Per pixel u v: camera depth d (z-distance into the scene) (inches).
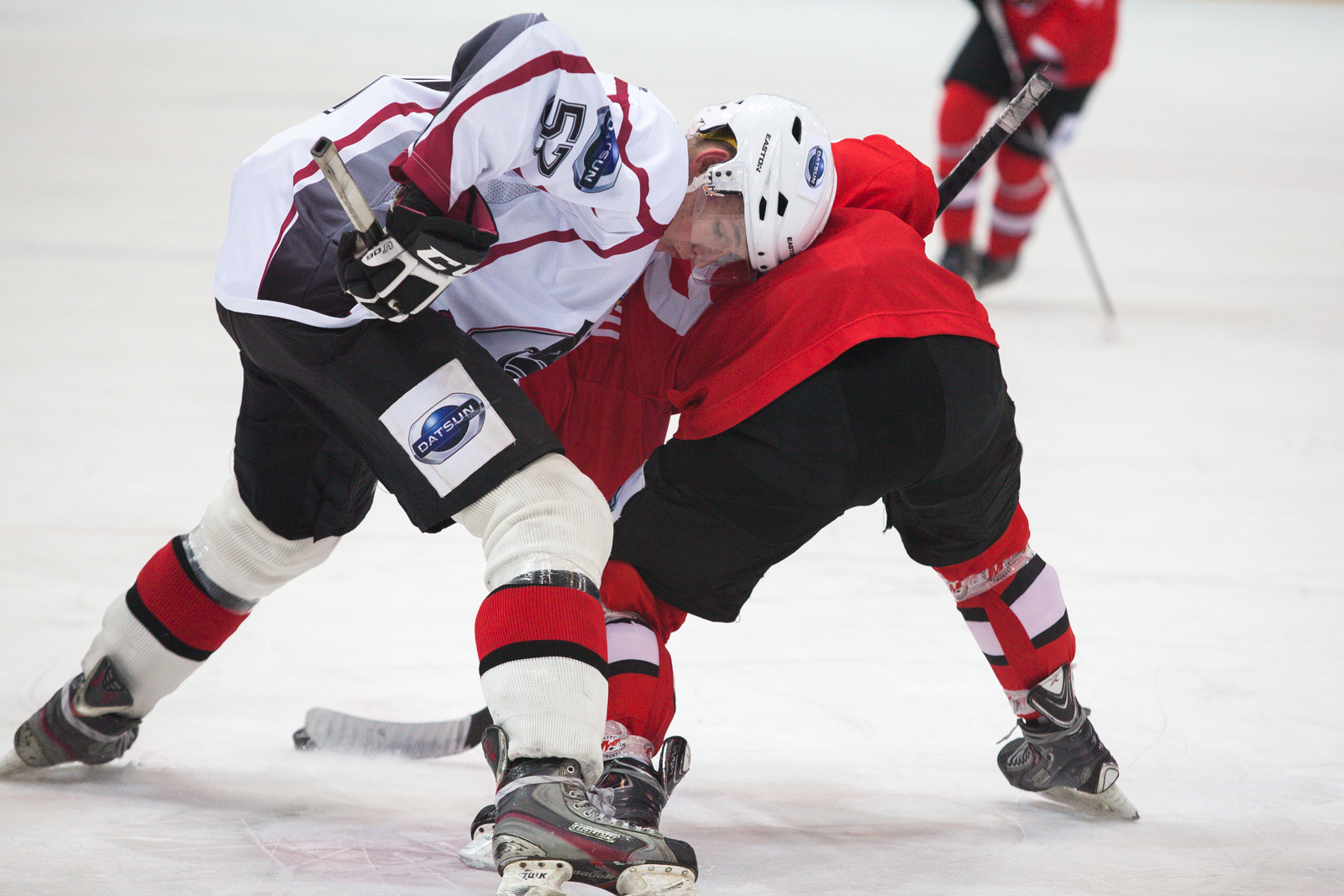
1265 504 619.8
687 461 275.9
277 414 299.3
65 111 1777.8
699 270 303.3
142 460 625.6
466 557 525.0
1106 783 319.6
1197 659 435.5
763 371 271.6
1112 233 1418.6
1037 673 322.7
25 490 574.2
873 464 269.6
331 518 315.6
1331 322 1047.6
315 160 257.0
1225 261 1294.3
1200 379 860.0
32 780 327.6
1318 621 474.0
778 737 377.7
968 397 276.5
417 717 382.3
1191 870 291.7
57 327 875.4
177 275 1037.8
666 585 285.9
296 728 371.2
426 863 283.0
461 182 250.1
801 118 292.5
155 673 321.4
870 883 280.1
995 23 999.6
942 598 494.3
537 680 240.4
